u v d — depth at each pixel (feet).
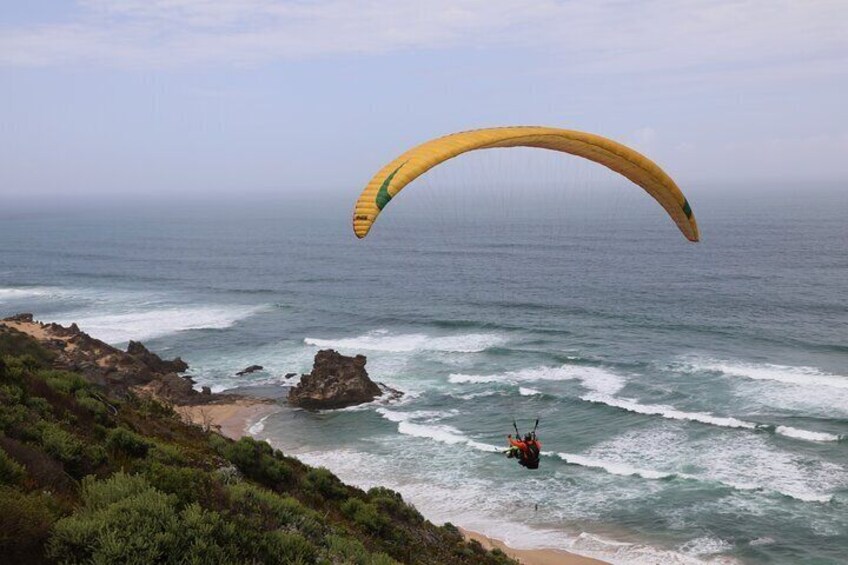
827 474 134.51
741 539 112.78
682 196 72.23
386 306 353.72
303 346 265.95
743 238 634.84
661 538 114.32
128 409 71.56
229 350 260.62
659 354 237.86
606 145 65.92
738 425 161.38
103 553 27.99
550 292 379.76
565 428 167.43
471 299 364.79
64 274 509.35
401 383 209.77
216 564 31.17
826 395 183.93
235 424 176.86
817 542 110.93
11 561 26.61
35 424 44.98
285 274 495.41
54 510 31.35
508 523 121.08
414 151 59.21
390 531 65.92
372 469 146.61
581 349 248.32
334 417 179.73
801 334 260.62
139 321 321.52
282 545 36.35
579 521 120.98
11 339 145.79
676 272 439.22
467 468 145.38
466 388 203.00
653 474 136.87
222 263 570.46
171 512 32.48
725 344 249.55
